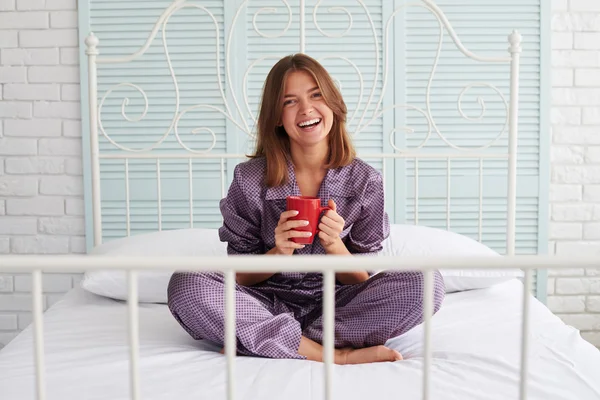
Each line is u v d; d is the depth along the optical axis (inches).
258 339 52.3
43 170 100.6
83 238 101.2
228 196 61.0
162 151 99.3
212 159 99.3
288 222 50.4
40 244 101.3
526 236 100.4
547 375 47.4
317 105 57.1
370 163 99.6
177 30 98.1
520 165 99.5
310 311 59.5
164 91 98.9
